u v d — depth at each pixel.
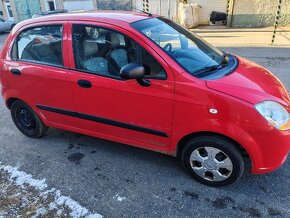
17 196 3.16
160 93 2.95
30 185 3.33
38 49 3.75
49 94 3.76
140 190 3.16
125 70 2.87
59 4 20.02
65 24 3.50
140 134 3.30
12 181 3.41
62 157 3.84
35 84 3.81
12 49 3.99
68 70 3.50
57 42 3.56
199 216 2.79
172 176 3.36
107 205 2.97
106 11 3.82
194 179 3.27
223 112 2.72
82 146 4.08
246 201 2.94
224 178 3.04
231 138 2.78
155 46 3.01
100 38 3.28
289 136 2.75
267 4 14.19
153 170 3.48
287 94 3.13
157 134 3.17
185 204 2.94
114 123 3.40
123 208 2.93
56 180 3.39
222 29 14.55
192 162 3.16
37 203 3.04
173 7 16.38
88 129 3.71
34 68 3.74
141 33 3.10
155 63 2.98
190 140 3.06
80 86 3.42
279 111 2.73
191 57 3.15
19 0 21.52
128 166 3.58
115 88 3.19
